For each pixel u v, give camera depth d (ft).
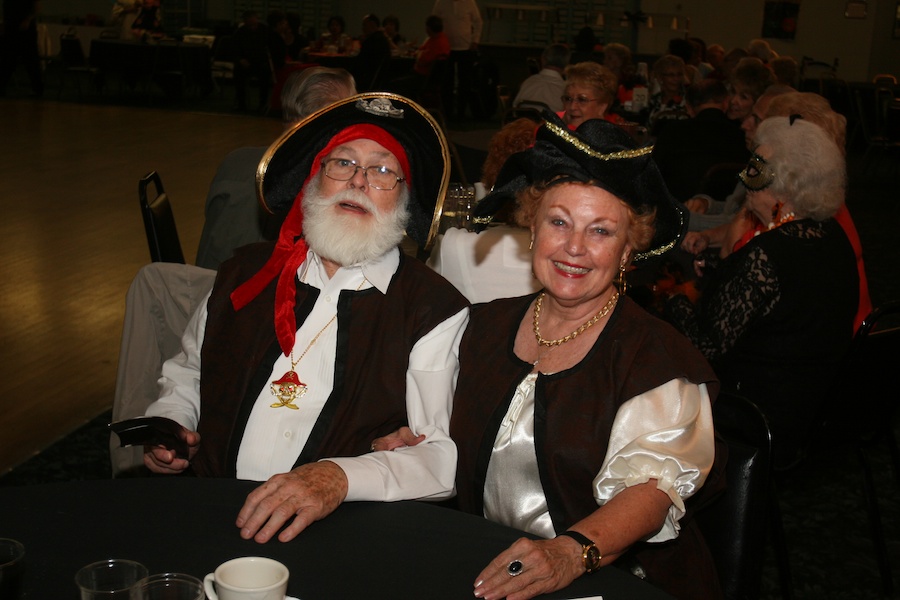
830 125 9.27
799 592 8.20
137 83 49.85
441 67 38.27
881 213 26.43
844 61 53.52
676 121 15.90
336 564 4.14
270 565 3.71
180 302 7.67
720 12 53.72
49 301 14.67
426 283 6.09
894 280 18.84
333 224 5.82
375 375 5.85
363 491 4.80
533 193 5.39
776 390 7.74
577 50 31.99
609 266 5.24
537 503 5.35
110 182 24.40
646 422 5.04
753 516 5.57
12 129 32.81
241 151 9.72
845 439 7.92
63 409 10.94
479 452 5.48
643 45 52.95
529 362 5.55
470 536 4.47
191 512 4.53
